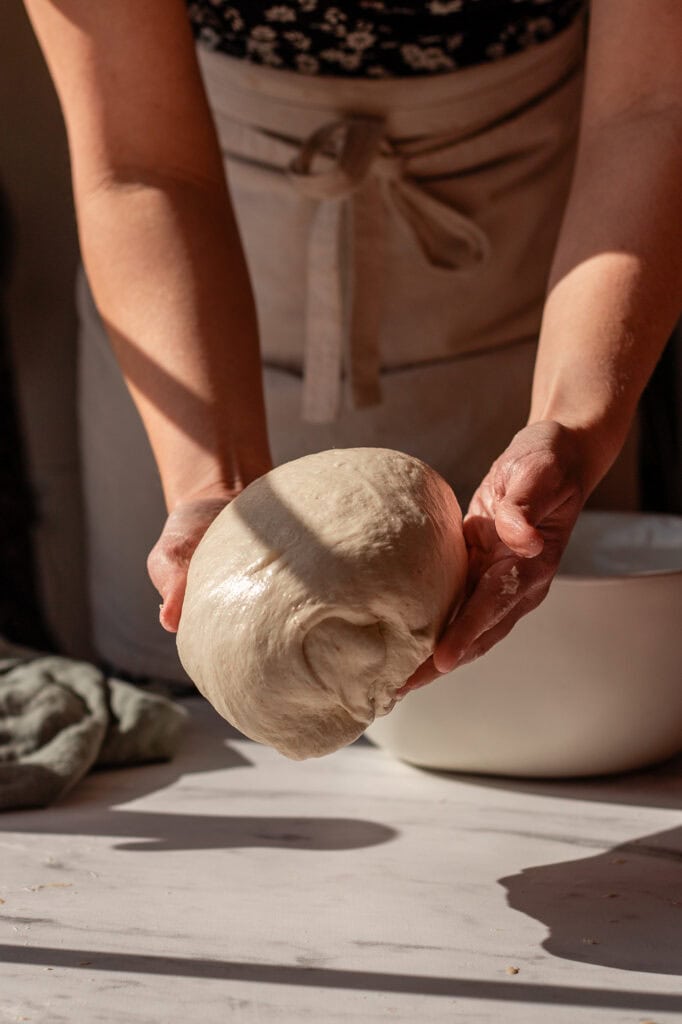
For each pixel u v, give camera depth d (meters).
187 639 0.76
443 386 1.30
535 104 1.22
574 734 0.99
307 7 1.12
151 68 0.96
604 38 0.93
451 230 1.24
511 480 0.72
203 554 0.76
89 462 1.54
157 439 0.88
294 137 1.22
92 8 0.96
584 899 0.83
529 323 1.33
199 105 0.99
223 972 0.74
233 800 1.02
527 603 0.76
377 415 1.30
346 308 1.25
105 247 0.94
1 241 1.93
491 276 1.28
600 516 1.26
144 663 1.46
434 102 1.18
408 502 0.75
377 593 0.71
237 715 0.74
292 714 0.73
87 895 0.84
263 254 1.28
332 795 1.02
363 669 0.72
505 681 0.98
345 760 1.11
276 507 0.75
